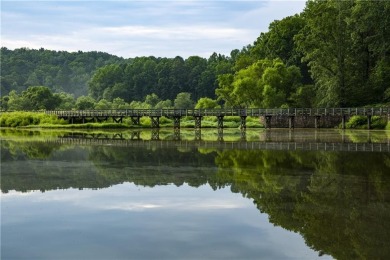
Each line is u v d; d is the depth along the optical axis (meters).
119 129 75.19
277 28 100.75
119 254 13.78
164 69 172.88
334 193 21.28
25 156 35.81
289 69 87.94
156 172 27.75
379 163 30.45
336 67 73.38
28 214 18.03
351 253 13.73
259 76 90.94
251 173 27.12
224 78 100.62
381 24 72.94
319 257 13.46
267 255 13.69
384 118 67.81
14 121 83.88
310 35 76.12
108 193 21.73
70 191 22.22
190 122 86.75
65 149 40.94
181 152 38.06
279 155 35.31
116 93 166.38
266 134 59.50
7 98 136.50
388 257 13.38
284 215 17.66
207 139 51.56
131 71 178.12
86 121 84.31
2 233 15.70
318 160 32.16
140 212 18.27
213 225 16.48
